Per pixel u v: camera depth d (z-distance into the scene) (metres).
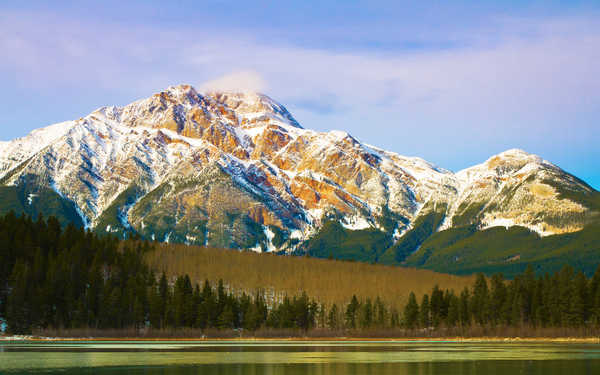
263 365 173.25
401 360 186.62
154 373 156.50
